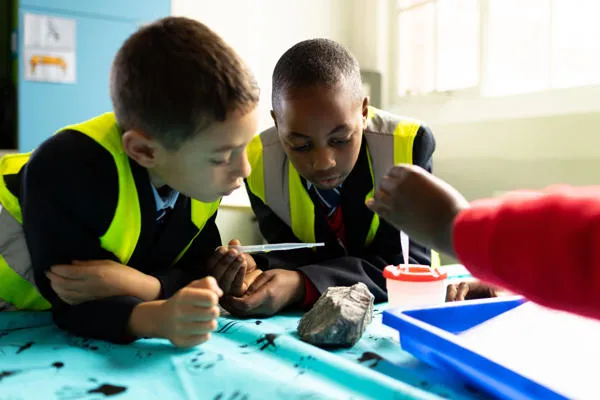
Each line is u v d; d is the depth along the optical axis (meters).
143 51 0.66
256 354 0.61
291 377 0.53
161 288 0.77
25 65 1.94
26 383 0.53
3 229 0.84
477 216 0.42
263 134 1.14
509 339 0.58
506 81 2.11
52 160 0.71
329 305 0.68
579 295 0.35
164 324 0.63
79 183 0.71
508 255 0.38
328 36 2.76
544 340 0.57
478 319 0.68
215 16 2.43
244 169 0.72
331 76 0.84
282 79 0.88
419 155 1.04
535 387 0.44
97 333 0.67
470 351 0.51
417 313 0.65
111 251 0.77
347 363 0.55
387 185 0.52
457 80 2.34
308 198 1.04
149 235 0.80
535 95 1.89
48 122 2.01
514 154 1.90
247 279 0.86
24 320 0.78
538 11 1.98
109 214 0.73
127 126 0.70
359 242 1.06
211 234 0.94
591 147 1.66
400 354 0.63
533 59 2.00
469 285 0.85
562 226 0.36
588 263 0.34
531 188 1.84
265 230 1.11
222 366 0.56
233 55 0.68
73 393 0.50
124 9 2.11
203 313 0.61
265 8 2.58
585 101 1.73
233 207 1.89
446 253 0.47
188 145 0.67
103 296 0.71
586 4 1.82
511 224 0.39
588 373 0.49
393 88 2.62
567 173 1.72
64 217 0.72
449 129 2.17
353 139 0.89
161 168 0.73
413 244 1.03
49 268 0.73
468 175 2.09
